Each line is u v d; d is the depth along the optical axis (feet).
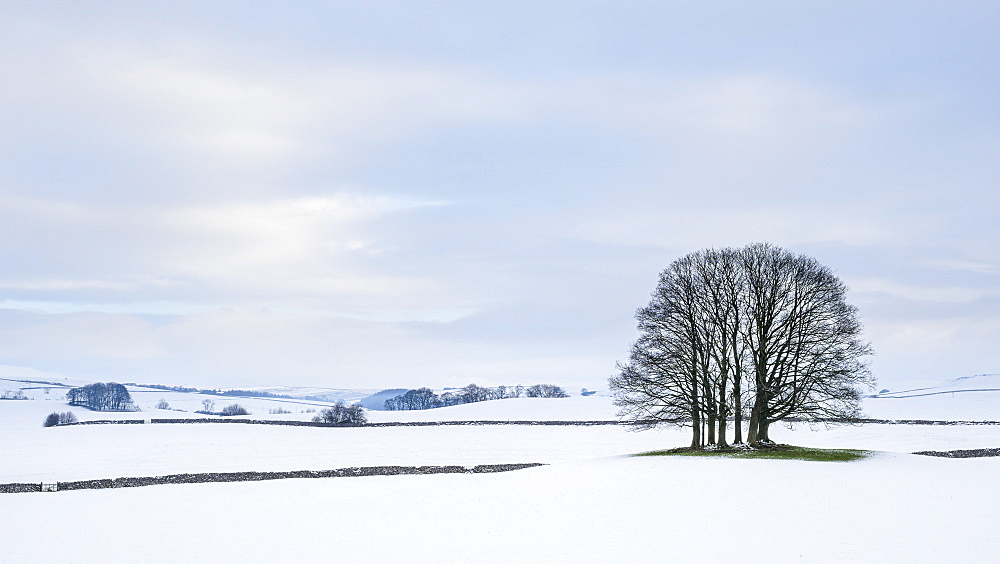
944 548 99.04
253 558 107.04
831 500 132.67
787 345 203.10
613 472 172.55
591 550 105.19
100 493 180.14
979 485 148.36
